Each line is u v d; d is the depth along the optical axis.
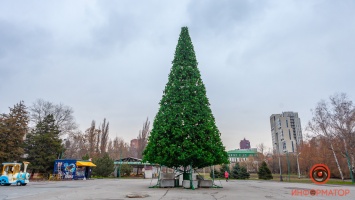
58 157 48.84
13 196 14.35
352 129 42.84
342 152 44.28
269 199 12.91
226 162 21.20
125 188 20.88
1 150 38.03
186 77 22.88
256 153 102.31
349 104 43.75
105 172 55.34
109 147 85.75
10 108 42.00
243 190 19.22
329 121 45.69
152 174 54.62
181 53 24.28
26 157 44.78
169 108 21.28
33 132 46.34
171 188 20.41
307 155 64.44
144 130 78.06
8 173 26.41
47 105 57.28
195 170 24.39
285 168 90.75
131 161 61.69
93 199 12.32
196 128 20.44
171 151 19.53
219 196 13.99
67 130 59.09
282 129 138.25
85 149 68.50
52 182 34.28
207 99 22.45
